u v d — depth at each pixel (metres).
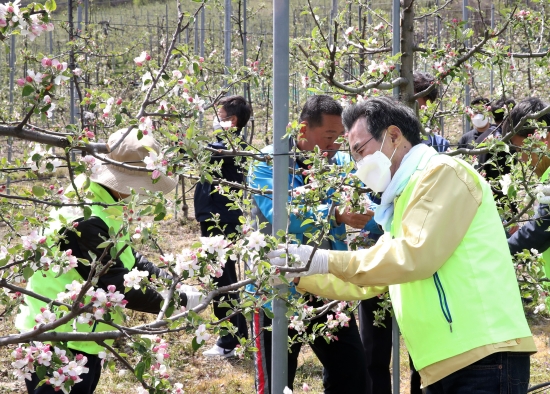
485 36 3.46
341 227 3.49
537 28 3.73
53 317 2.03
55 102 1.97
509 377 2.14
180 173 2.20
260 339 3.26
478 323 2.13
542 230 3.06
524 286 3.10
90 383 2.87
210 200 5.04
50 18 1.90
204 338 2.06
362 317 3.91
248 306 2.22
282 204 2.50
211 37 13.41
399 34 3.39
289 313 2.41
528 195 3.02
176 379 5.04
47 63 1.86
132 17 22.28
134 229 2.03
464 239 2.19
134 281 2.07
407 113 2.35
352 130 2.38
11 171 2.27
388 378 3.93
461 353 2.14
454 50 3.52
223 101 4.79
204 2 2.36
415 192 2.20
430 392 2.42
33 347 2.04
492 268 2.17
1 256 2.08
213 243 2.11
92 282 1.95
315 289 2.61
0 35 1.86
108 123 2.43
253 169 3.34
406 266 2.11
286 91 2.49
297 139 2.58
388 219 2.41
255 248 2.15
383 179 2.30
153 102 2.30
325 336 3.19
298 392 4.80
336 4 8.05
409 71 3.55
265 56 11.98
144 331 2.03
